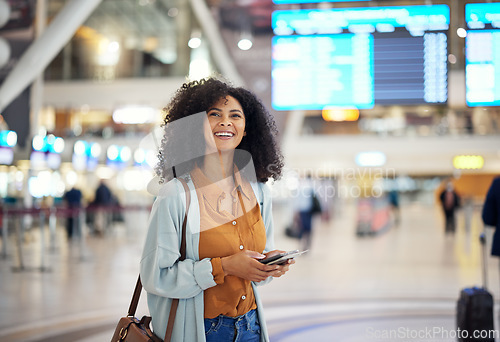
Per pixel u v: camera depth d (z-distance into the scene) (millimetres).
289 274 7785
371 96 5285
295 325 4555
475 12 4688
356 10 5297
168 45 26016
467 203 18531
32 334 4211
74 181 17031
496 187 4203
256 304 1764
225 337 1663
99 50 26344
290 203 13773
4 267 8383
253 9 9859
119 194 16859
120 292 6172
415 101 5188
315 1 5367
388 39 5250
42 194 14148
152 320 1690
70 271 7973
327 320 4742
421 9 5141
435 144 28016
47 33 7164
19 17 7227
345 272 7992
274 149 1916
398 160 28359
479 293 3684
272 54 5500
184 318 1627
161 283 1605
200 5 11234
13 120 10430
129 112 24531
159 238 1604
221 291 1646
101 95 25500
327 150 28188
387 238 15031
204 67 24109
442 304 5434
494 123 27859
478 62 4680
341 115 16938
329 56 5387
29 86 10594
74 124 26500
